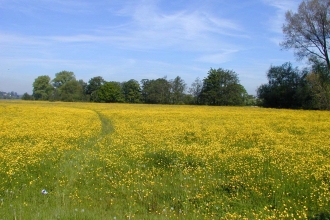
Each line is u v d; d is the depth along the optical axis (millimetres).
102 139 17281
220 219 6680
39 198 7820
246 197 7832
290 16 48562
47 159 11602
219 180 9180
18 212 6562
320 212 6766
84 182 9148
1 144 14953
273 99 70312
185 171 10117
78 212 6523
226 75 99750
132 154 12453
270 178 9000
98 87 122562
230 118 32719
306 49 50094
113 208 7250
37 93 124750
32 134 18516
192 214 6926
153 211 7203
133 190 8430
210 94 98500
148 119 30609
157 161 11469
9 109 44531
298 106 63938
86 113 38781
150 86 110500
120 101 112000
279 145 14852
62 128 21969
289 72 71938
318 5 45406
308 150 13648
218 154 12469
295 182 8797
